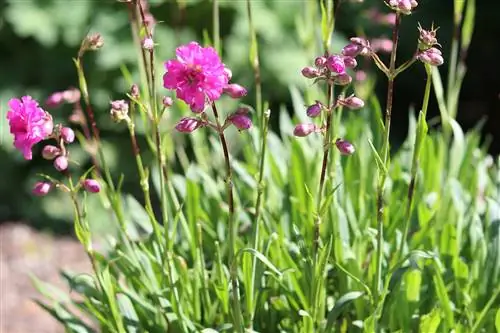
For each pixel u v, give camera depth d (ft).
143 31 12.60
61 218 33.06
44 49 33.65
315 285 12.33
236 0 32.30
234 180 16.60
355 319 13.92
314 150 16.87
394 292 13.10
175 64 10.71
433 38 11.41
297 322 13.57
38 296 28.66
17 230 32.63
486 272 13.60
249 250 11.73
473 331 12.55
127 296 13.62
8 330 26.61
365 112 18.35
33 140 11.70
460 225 14.44
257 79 15.56
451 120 16.08
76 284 14.32
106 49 32.32
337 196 14.66
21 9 33.14
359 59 33.24
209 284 13.96
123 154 33.19
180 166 31.32
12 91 33.81
